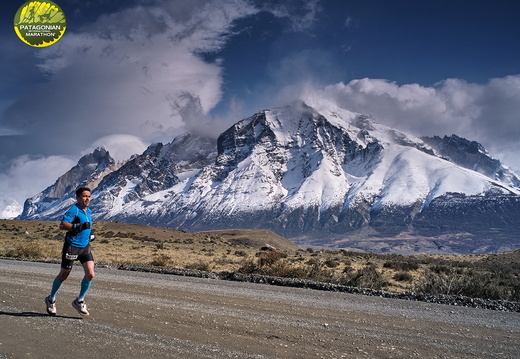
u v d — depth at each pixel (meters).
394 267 36.50
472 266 45.34
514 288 17.55
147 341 6.56
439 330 8.52
